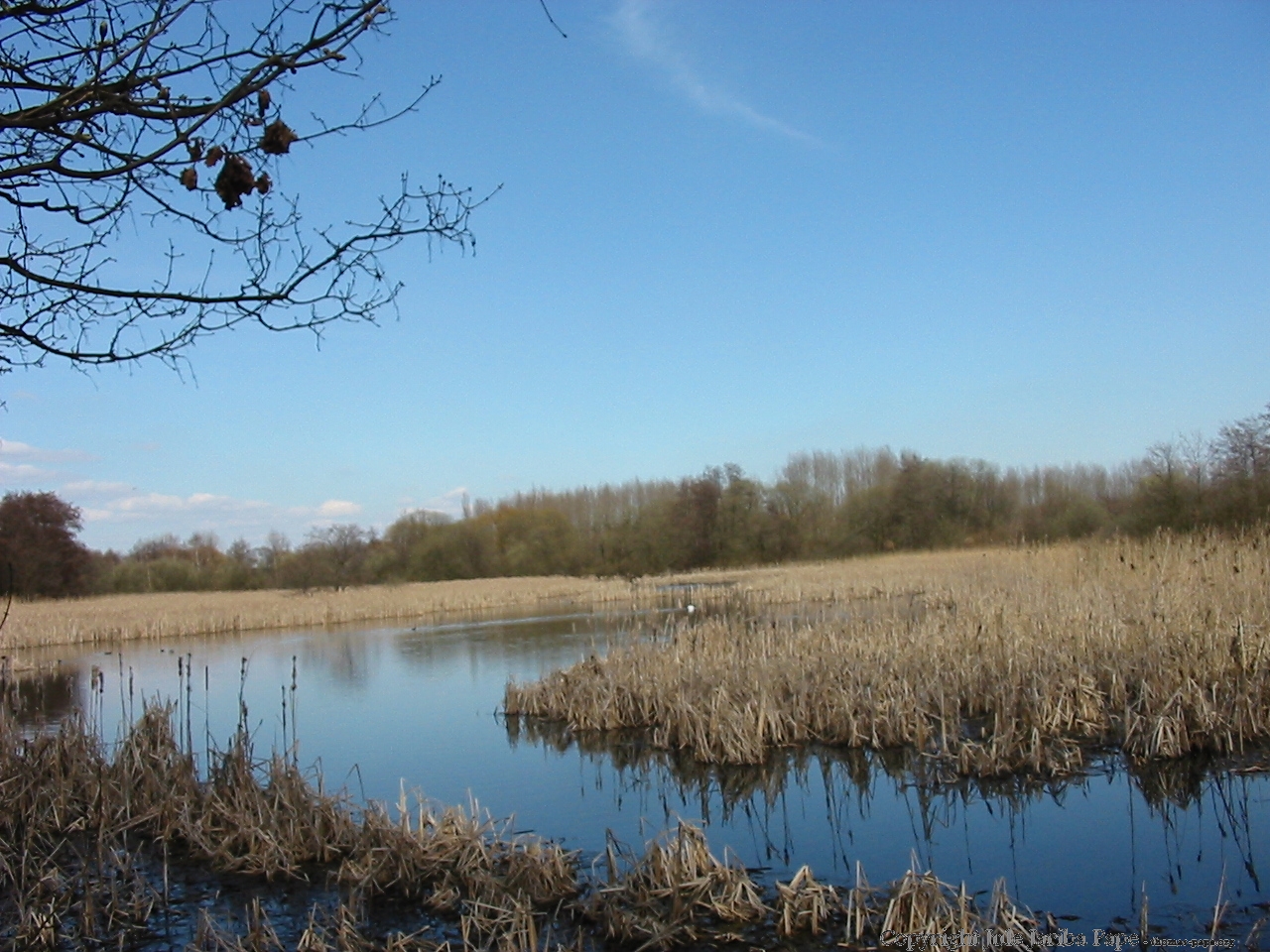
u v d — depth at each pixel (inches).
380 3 138.3
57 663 861.2
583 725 490.3
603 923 234.4
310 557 2016.5
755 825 320.2
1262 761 346.0
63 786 352.5
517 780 395.9
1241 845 273.4
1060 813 311.4
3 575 1668.3
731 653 540.7
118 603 1630.2
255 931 227.8
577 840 312.2
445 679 691.4
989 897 245.4
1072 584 746.2
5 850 299.9
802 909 232.5
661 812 341.7
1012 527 2005.4
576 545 2249.0
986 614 581.3
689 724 431.5
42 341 165.8
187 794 341.1
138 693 675.4
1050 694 408.5
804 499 2239.2
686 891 240.7
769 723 421.4
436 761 438.3
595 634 911.0
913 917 220.1
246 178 137.9
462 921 224.5
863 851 289.4
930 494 2105.1
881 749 401.1
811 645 557.9
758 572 1807.3
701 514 2180.1
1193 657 421.1
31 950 238.4
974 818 312.5
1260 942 210.8
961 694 453.4
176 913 260.8
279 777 338.3
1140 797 320.8
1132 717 385.4
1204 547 738.2
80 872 281.6
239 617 1215.6
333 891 271.7
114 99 139.4
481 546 2241.6
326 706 597.0
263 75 141.9
